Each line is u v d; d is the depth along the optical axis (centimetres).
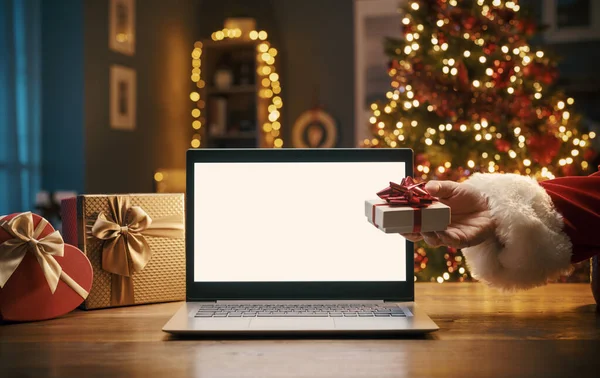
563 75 498
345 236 101
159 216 111
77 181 393
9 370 69
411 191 86
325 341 82
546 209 93
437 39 285
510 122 277
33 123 387
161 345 80
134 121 455
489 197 93
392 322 86
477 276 98
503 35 288
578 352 76
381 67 532
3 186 364
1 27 362
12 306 93
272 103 544
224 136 537
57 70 396
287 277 100
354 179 102
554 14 500
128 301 107
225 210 102
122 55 439
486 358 73
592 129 480
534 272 91
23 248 94
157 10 491
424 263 254
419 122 288
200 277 100
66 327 91
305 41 551
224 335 84
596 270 99
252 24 536
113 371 69
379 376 67
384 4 530
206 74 539
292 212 102
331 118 543
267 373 68
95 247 105
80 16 390
